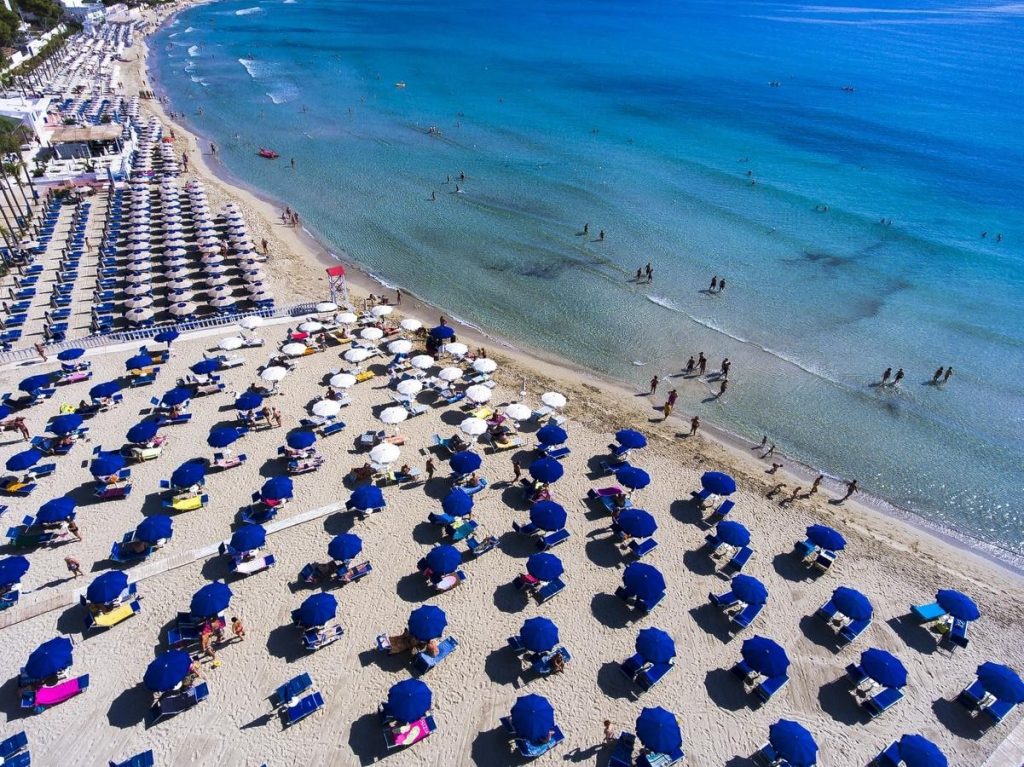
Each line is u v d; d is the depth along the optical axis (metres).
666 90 108.00
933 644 21.17
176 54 126.56
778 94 108.25
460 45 144.50
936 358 38.47
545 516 22.84
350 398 31.06
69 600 20.41
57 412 28.67
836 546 22.89
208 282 40.75
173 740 16.91
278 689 17.89
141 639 19.36
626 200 60.59
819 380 36.12
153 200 53.84
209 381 30.86
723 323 41.41
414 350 35.59
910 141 83.25
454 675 19.02
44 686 17.72
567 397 32.94
